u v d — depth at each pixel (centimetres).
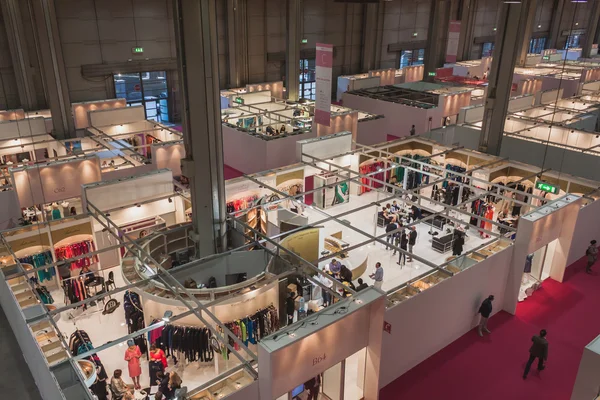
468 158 1609
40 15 1786
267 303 962
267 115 2264
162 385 801
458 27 2450
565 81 2797
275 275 945
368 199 1758
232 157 2016
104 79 2414
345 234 1492
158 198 1309
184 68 937
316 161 1602
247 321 919
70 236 1199
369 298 755
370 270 1305
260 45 2925
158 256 1133
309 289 1057
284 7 2945
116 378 825
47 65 1844
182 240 1180
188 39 913
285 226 1226
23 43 2102
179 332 885
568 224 1171
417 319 883
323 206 1658
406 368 912
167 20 2505
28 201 1362
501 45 1502
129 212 1291
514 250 1062
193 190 1034
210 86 969
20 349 1002
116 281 1239
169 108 2706
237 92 2667
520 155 1705
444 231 1526
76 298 1107
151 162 1672
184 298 906
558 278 1227
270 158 1831
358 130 2117
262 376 660
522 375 911
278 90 2858
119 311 1124
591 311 1110
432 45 3006
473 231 1527
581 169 1534
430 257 1374
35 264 1152
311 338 682
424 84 2991
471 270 963
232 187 1400
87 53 2314
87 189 1201
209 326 794
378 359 785
